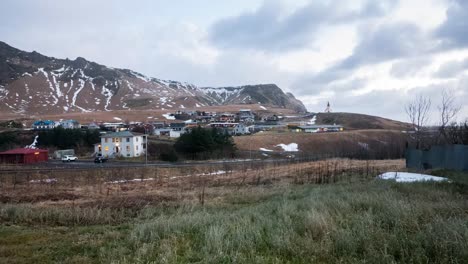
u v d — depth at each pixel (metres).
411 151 24.48
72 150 63.41
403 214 6.31
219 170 36.47
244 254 5.00
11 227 8.75
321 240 5.38
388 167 26.02
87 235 7.61
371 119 148.00
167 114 171.12
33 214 10.45
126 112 171.88
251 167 36.34
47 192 20.67
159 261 4.91
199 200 14.39
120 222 9.96
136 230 7.27
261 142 78.00
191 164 40.16
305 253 4.98
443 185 12.91
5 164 45.91
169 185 23.70
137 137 62.75
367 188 12.43
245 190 17.47
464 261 4.17
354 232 5.48
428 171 19.69
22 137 76.62
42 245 6.69
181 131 93.25
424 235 4.96
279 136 84.44
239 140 79.12
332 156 49.53
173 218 8.67
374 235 5.23
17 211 10.60
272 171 29.66
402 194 10.26
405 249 4.60
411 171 20.55
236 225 6.88
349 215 6.95
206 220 7.71
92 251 6.18
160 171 34.38
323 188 14.80
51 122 108.00
